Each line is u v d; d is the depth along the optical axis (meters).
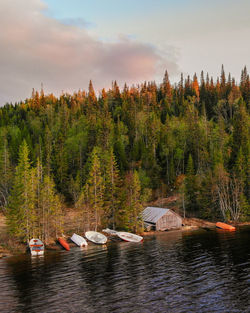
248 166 73.56
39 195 54.78
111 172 64.50
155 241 49.69
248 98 138.88
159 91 178.75
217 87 171.25
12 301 23.28
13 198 52.25
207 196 73.94
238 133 84.56
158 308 21.03
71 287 26.23
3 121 143.25
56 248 46.62
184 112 137.38
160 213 64.44
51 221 54.28
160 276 28.61
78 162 101.06
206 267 31.14
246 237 48.53
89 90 174.88
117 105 157.88
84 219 62.97
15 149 104.62
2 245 46.50
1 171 83.56
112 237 55.03
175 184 89.44
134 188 61.06
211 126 108.12
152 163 94.62
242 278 26.97
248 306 20.92
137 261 35.25
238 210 70.06
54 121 141.88
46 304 22.41
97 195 60.66
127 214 59.41
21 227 49.16
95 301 22.70
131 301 22.47
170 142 102.38
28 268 34.00
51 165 96.38
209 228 62.53
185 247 42.62
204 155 93.06
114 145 100.44
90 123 111.38
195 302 21.92
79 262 36.12
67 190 88.62
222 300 22.12
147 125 119.00
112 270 31.56
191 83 189.25
